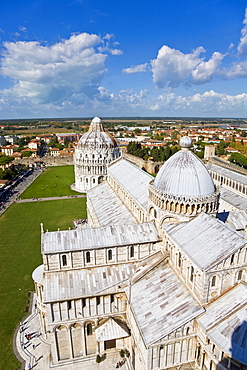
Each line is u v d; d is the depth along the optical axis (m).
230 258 41.97
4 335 59.91
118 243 55.00
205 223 50.50
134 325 49.19
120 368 52.34
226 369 38.94
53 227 117.50
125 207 86.38
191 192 53.66
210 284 42.75
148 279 52.84
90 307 52.56
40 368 52.22
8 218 129.12
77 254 53.47
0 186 187.38
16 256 92.06
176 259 51.50
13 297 71.81
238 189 137.00
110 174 110.38
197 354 44.31
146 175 87.56
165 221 57.09
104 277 53.78
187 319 41.88
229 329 39.78
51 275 52.88
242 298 42.22
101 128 194.62
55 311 50.50
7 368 52.16
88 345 55.06
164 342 41.72
